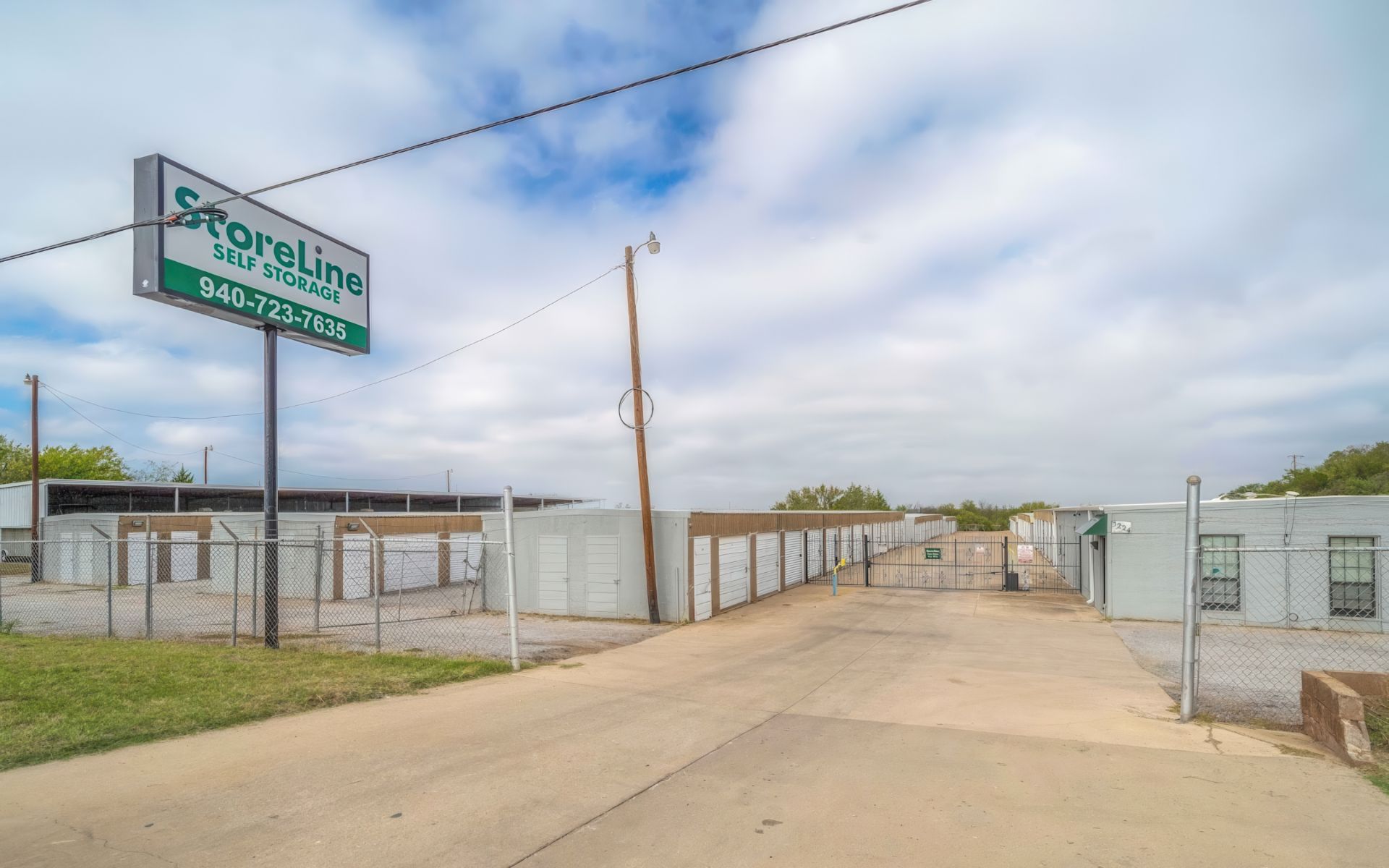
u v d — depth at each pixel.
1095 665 11.97
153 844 4.45
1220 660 12.53
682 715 8.17
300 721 7.45
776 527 25.59
